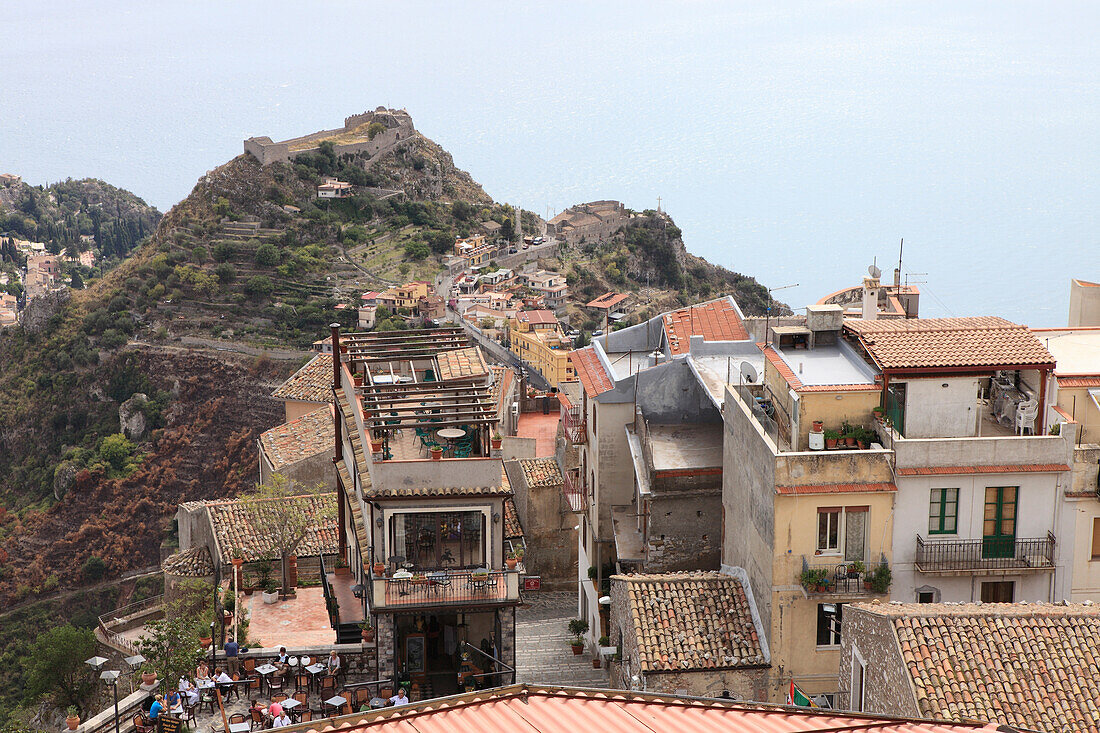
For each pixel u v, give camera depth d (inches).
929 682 1022.4
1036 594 1409.9
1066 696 1013.2
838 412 1411.2
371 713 800.3
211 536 2058.3
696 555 1626.5
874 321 1557.6
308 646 1517.0
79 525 7770.7
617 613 1563.7
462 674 1515.7
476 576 1485.0
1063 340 1621.6
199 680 1428.4
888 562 1387.8
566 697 837.2
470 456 1577.3
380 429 1529.3
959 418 1418.6
